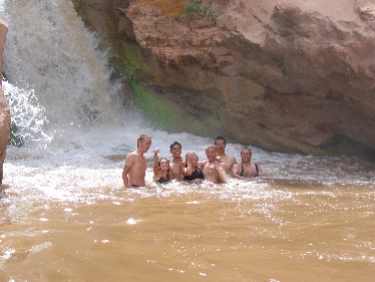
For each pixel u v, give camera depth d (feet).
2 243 14.76
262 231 16.72
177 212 19.72
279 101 39.68
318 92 37.14
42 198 22.09
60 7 46.96
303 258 13.76
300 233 16.53
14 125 41.88
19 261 13.20
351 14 34.35
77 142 42.50
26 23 45.55
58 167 31.99
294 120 39.93
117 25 44.42
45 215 18.70
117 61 46.98
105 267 12.82
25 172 29.50
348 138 39.75
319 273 12.64
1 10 44.24
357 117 36.86
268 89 39.47
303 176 30.81
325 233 16.57
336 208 20.90
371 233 16.63
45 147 40.55
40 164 32.94
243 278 12.21
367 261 13.58
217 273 12.50
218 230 16.78
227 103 41.78
